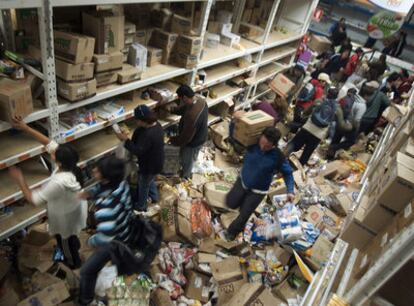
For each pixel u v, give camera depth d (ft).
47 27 6.95
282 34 23.57
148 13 12.35
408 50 43.78
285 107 19.33
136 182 12.15
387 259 4.83
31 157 9.09
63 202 7.75
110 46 9.33
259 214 13.82
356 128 19.21
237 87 18.93
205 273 10.73
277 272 11.41
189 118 12.18
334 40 35.58
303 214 14.24
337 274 8.29
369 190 8.68
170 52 12.55
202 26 12.53
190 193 13.91
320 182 16.84
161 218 11.95
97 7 9.78
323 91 19.72
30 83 7.57
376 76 30.04
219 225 12.96
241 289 10.00
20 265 9.29
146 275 10.12
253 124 12.20
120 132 10.61
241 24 19.02
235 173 16.05
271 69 23.65
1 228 8.87
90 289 8.63
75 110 9.98
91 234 10.85
